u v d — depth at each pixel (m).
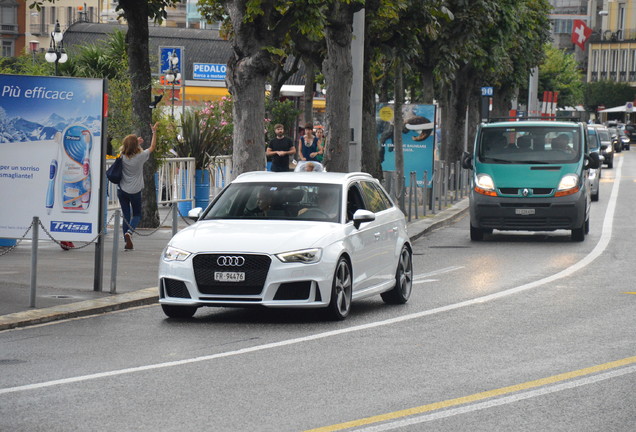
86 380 13.29
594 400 12.23
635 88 188.12
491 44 52.62
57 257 26.22
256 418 11.33
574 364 14.44
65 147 20.84
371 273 19.55
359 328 17.56
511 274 25.72
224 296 17.77
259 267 17.72
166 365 14.29
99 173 20.83
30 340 16.23
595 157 35.16
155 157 34.53
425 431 10.80
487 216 34.16
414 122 45.53
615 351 15.46
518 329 17.52
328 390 12.75
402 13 39.12
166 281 18.16
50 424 11.04
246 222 18.88
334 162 34.78
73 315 18.56
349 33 34.06
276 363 14.48
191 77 88.56
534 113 95.50
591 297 21.61
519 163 34.41
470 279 24.72
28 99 20.88
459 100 59.28
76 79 20.78
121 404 11.97
